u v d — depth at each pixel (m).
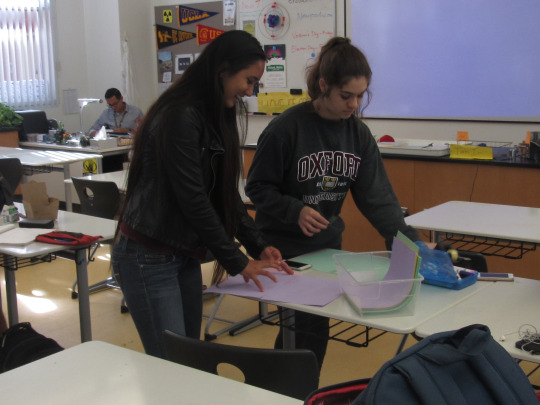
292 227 2.01
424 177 3.94
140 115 7.01
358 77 1.75
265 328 3.36
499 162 3.62
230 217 1.77
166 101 1.62
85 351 1.29
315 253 2.05
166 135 1.57
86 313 2.61
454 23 5.28
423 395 0.84
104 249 5.09
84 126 7.80
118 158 6.21
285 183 1.97
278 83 6.49
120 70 7.53
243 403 1.08
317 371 1.29
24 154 5.36
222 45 1.60
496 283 1.76
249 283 1.77
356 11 5.82
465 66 5.29
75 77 7.77
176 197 1.62
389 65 5.70
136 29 7.46
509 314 1.51
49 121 6.91
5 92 7.12
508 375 0.93
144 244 1.65
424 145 4.17
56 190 6.56
